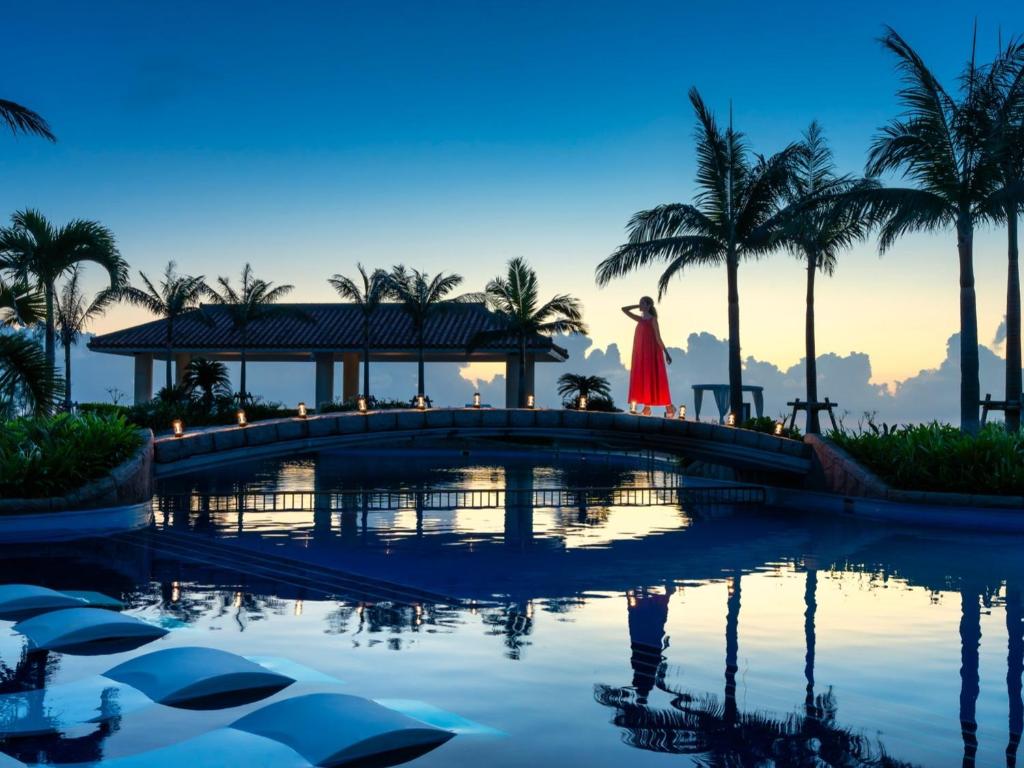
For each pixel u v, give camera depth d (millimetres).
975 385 19203
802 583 10086
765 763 4539
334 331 45312
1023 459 17219
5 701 5484
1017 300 20547
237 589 9375
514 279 41125
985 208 18906
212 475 27516
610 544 13445
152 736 4879
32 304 17359
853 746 4793
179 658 6090
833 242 26938
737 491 23125
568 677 6074
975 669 6422
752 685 5926
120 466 15539
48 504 13891
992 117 18891
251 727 4965
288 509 17922
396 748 4688
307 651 6746
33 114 15422
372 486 23688
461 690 5770
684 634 7434
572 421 21031
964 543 13891
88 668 6199
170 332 42156
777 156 25969
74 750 4664
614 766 4477
